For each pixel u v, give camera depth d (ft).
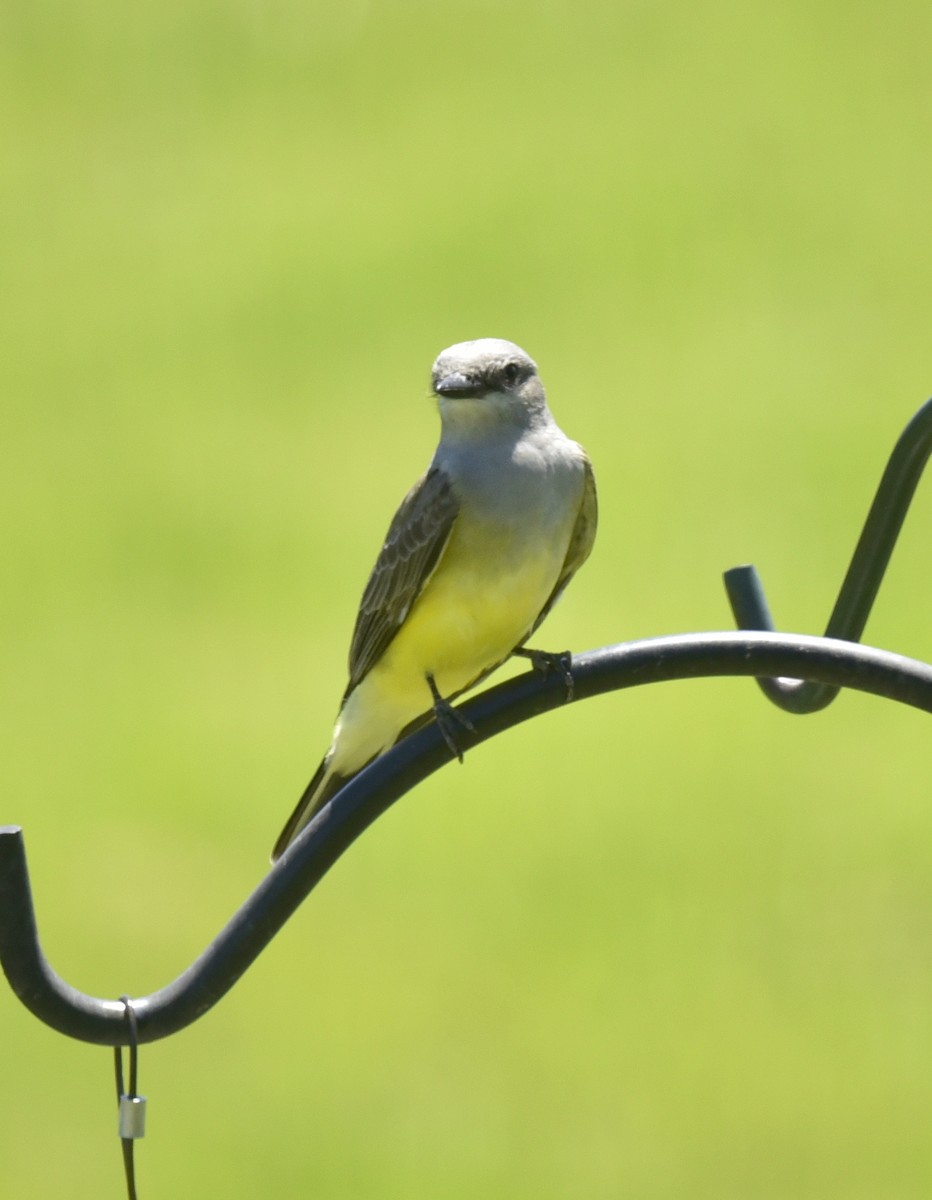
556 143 74.84
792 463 55.16
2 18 87.81
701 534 51.72
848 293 63.67
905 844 41.42
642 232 68.23
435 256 67.67
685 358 60.85
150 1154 35.32
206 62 83.20
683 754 43.83
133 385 62.39
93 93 82.07
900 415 56.75
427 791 42.96
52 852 42.98
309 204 72.33
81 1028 16.58
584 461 24.21
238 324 65.10
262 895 17.67
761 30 82.23
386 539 24.26
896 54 79.61
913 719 44.29
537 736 44.32
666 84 78.28
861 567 20.98
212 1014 37.96
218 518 55.36
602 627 48.01
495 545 23.56
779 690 21.45
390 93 80.12
